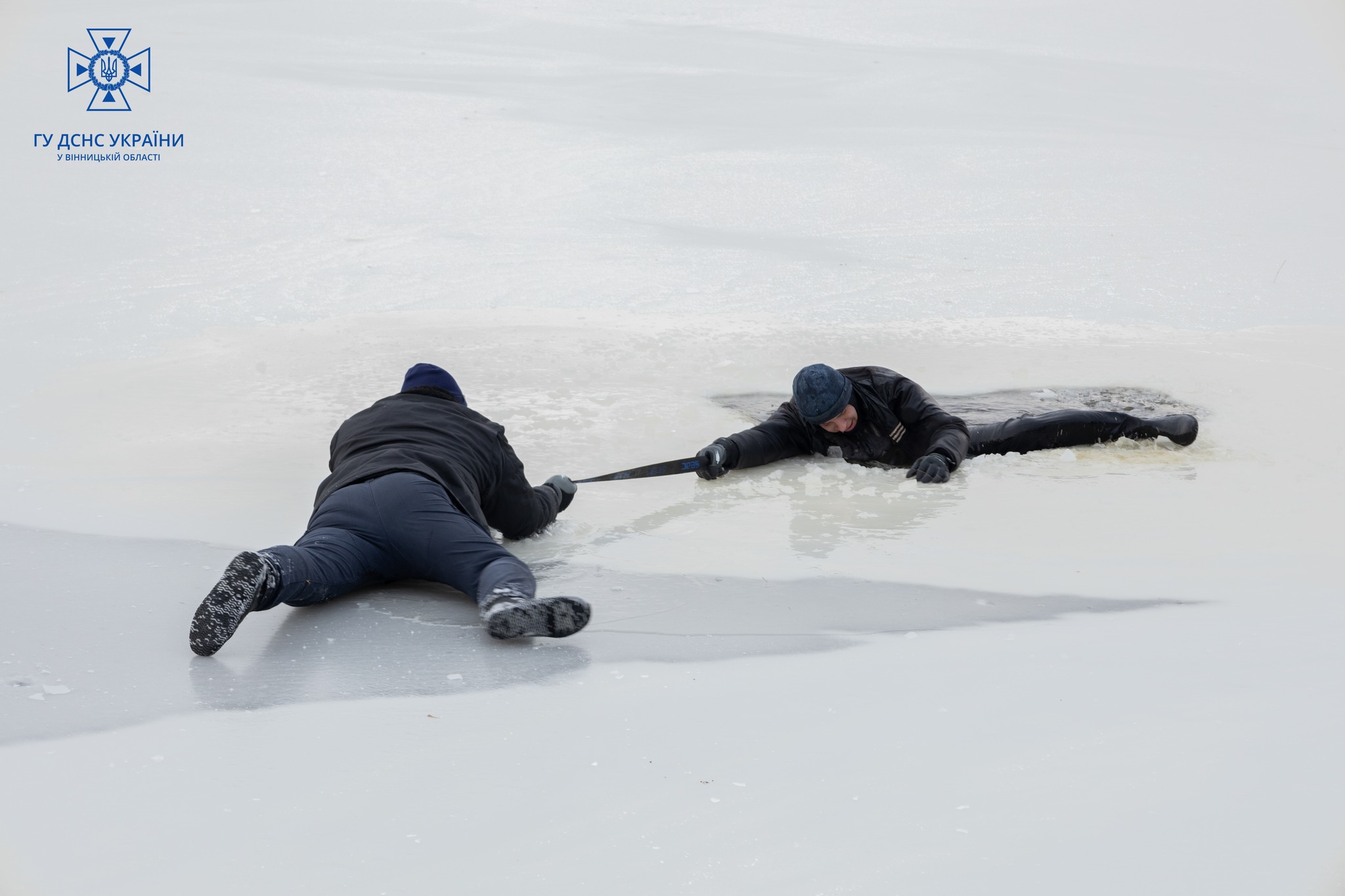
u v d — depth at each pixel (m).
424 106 23.31
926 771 3.72
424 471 5.45
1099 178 18.58
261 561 4.78
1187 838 3.32
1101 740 3.93
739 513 6.71
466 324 10.95
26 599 5.28
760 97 25.44
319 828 3.42
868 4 42.78
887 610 5.24
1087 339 10.60
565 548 6.11
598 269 13.22
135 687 4.39
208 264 13.20
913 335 10.69
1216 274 13.24
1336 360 9.83
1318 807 3.48
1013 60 31.84
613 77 27.58
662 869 3.19
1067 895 3.07
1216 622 5.07
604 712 4.18
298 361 9.70
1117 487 7.07
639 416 8.41
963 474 7.41
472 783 3.67
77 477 7.08
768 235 15.04
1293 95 28.06
